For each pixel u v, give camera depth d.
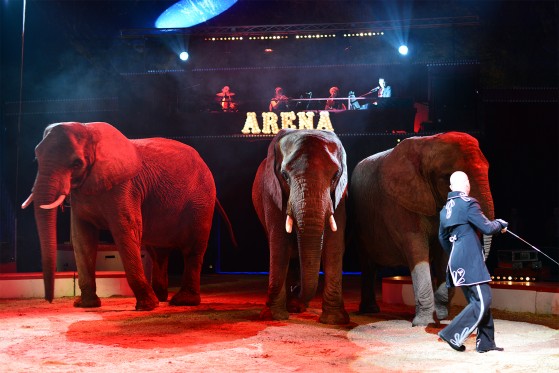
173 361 6.05
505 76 21.70
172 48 21.12
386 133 19.17
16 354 6.46
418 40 21.95
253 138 19.55
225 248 21.42
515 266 12.20
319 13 22.58
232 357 6.26
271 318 8.77
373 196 9.14
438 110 19.73
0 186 19.12
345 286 15.61
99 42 21.95
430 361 6.06
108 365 5.88
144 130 20.11
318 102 20.67
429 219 8.58
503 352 6.43
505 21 21.77
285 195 8.45
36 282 11.99
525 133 20.38
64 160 9.46
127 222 10.08
